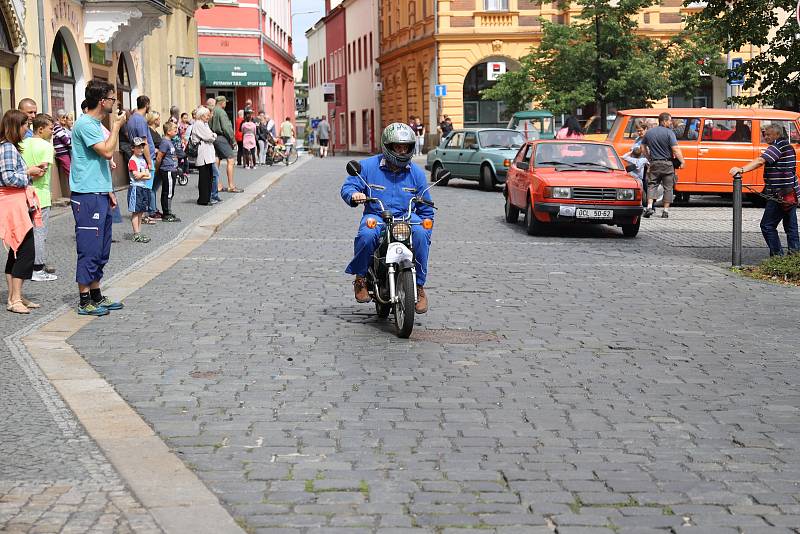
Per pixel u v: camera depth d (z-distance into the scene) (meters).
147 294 11.79
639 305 11.65
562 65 38.41
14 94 21.69
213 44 53.34
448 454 6.14
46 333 9.60
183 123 30.97
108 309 10.72
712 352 9.15
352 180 10.18
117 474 5.70
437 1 53.19
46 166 11.44
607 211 18.55
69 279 12.84
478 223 20.94
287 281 12.86
